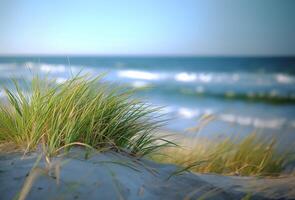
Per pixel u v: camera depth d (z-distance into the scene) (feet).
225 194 7.80
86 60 283.18
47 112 8.23
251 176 10.88
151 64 209.46
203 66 179.73
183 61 231.30
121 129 9.28
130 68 184.85
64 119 8.26
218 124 51.24
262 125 55.62
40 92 9.11
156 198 6.64
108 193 6.27
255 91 102.01
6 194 5.81
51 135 7.95
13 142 8.09
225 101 88.07
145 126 9.66
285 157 15.96
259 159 14.03
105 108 8.88
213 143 17.07
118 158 8.15
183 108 76.69
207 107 79.00
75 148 7.92
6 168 6.64
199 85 117.91
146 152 9.23
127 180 6.95
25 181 6.19
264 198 7.77
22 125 8.14
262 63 181.78
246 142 15.90
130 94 9.77
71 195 5.98
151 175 7.77
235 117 62.44
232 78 124.88
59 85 9.00
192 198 7.08
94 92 9.65
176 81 130.31
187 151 15.34
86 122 8.43
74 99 8.79
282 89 102.22
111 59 301.63
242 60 214.48
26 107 8.55
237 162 13.47
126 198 6.29
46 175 6.37
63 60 280.72
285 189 8.42
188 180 8.22
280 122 58.75
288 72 135.33
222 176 9.73
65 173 6.61
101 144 8.62
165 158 13.01
